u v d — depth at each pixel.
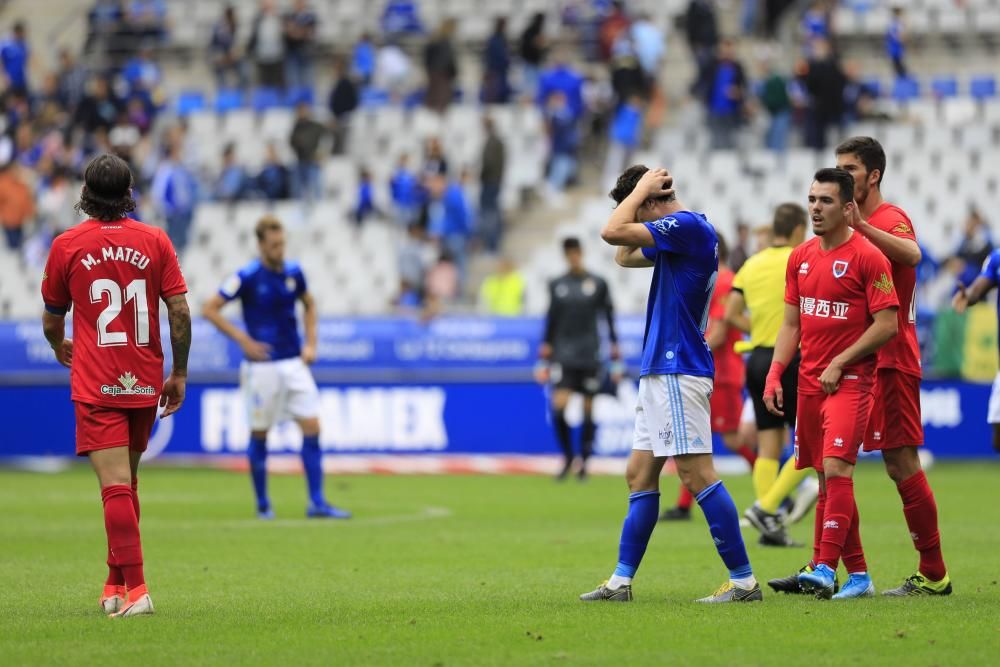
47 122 102.75
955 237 89.50
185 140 95.38
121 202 26.59
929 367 72.19
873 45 105.81
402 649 22.47
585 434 65.50
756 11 102.94
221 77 105.62
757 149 96.44
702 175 90.19
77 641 23.42
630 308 86.00
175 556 37.31
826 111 89.88
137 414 26.78
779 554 36.81
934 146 93.12
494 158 87.38
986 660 21.20
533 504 54.09
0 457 74.06
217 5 113.12
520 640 23.19
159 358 26.64
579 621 25.08
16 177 94.00
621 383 72.62
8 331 74.25
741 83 91.00
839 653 21.80
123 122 98.06
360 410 73.75
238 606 27.73
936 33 106.19
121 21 111.25
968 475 66.44
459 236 86.06
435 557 37.00
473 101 106.44
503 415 73.38
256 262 48.22
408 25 107.25
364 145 97.56
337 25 111.12
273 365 48.31
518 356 73.56
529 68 97.88
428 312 74.25
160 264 26.55
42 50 116.25
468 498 57.00
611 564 35.34
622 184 27.28
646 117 97.19
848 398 27.30
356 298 89.00
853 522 28.02
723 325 44.25
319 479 48.91
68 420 73.94
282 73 103.25
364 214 90.88
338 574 33.38
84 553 38.25
